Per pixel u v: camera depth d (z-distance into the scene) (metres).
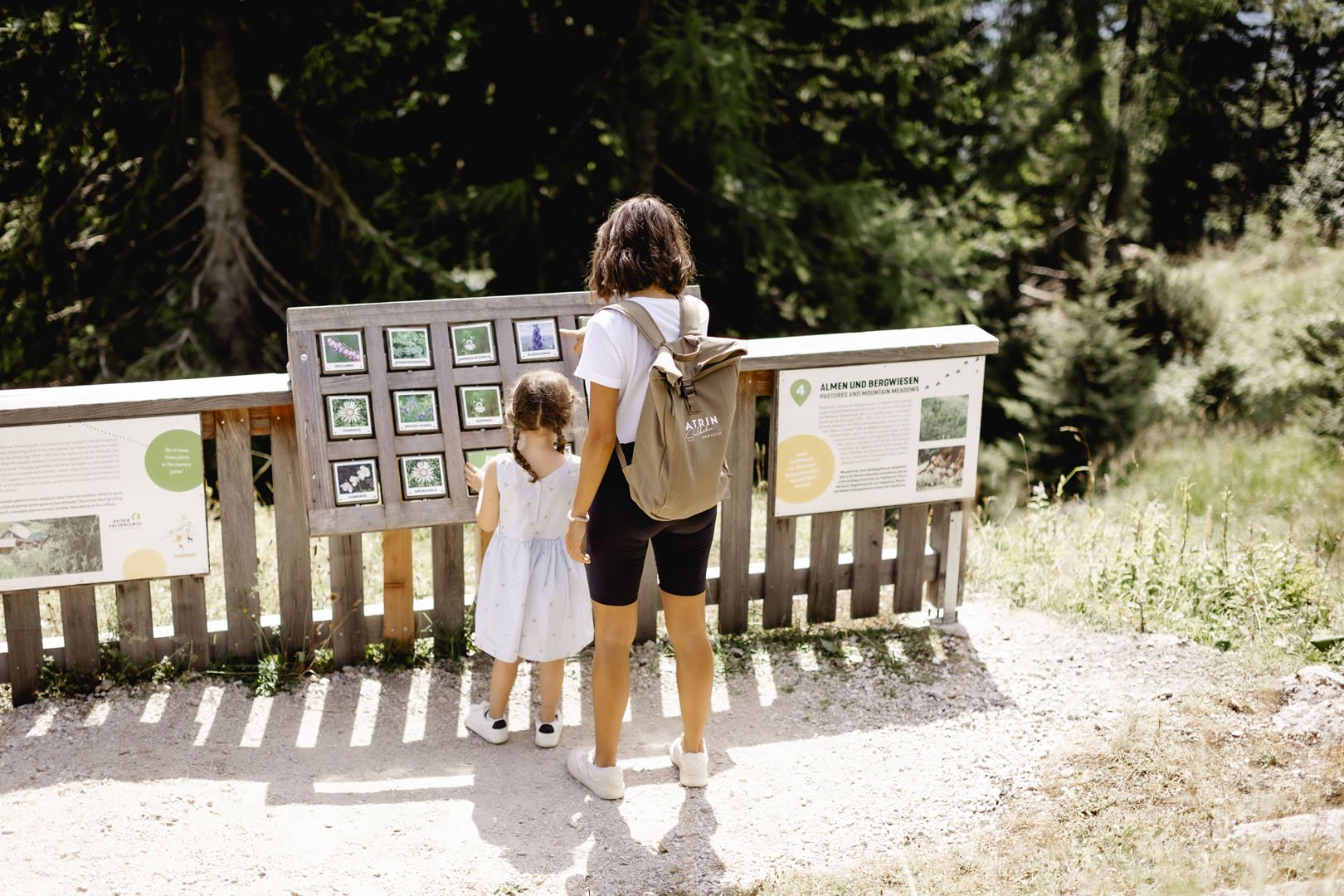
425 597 4.95
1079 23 16.31
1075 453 13.21
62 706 4.11
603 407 3.15
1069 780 3.69
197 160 9.94
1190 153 16.17
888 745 3.99
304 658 4.42
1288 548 5.29
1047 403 13.47
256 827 3.42
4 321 9.76
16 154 9.20
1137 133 16.16
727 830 3.46
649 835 3.42
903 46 13.60
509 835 3.42
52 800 3.51
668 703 4.32
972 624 4.98
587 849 3.35
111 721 4.02
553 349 4.39
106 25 8.38
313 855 3.29
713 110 10.70
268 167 10.42
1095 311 13.80
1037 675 4.50
